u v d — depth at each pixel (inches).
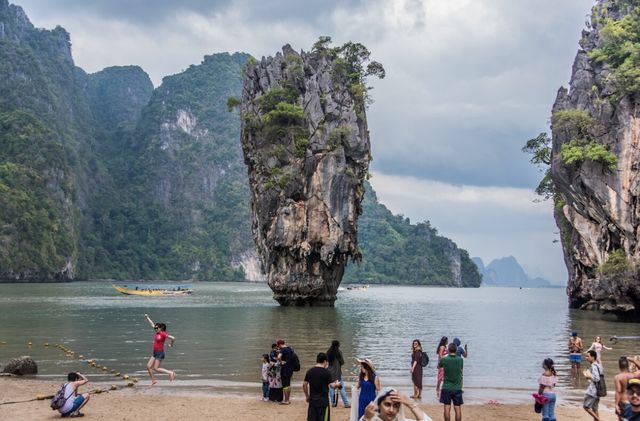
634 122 2236.7
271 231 2694.4
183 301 3238.2
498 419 669.9
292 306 2741.1
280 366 721.0
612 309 2397.9
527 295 6368.1
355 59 2979.8
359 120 2856.8
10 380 861.2
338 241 2674.7
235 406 699.4
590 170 2301.9
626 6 2662.4
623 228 2220.7
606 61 2475.4
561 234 3016.7
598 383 605.3
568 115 2404.0
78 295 3809.1
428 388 849.5
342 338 1450.5
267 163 2763.3
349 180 2714.1
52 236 7057.1
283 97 2837.1
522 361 1138.7
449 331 1718.8
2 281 6309.1
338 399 748.6
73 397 645.3
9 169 7012.8
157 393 784.9
